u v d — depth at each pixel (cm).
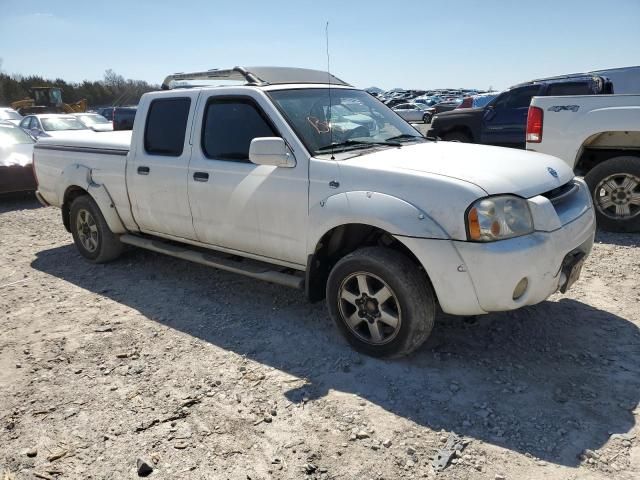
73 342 399
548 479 243
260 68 454
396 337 337
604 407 293
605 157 648
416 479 247
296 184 371
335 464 259
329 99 436
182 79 519
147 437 285
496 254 299
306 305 450
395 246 362
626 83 1034
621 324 389
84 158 563
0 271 580
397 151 380
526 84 992
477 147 405
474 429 279
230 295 480
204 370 351
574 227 338
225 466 261
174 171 458
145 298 483
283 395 318
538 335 377
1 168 921
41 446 282
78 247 600
